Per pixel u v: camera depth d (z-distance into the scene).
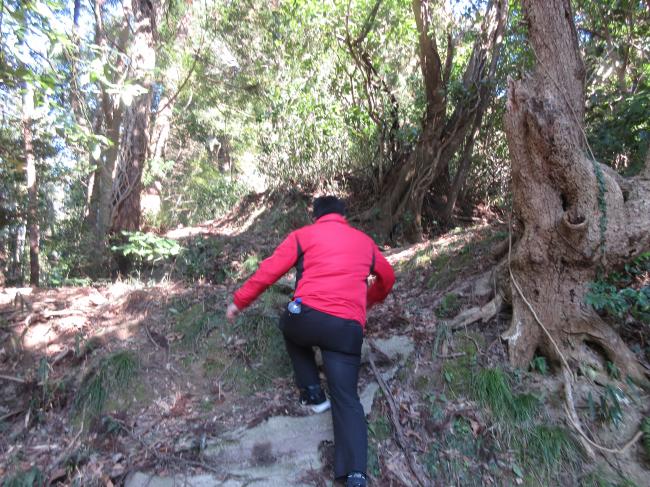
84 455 2.91
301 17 8.84
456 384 3.21
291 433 3.00
